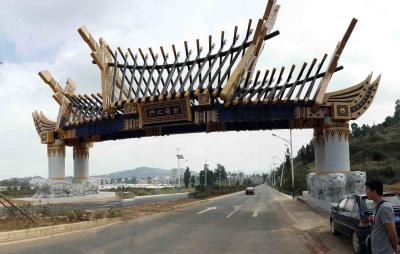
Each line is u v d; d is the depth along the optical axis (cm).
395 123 13112
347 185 2598
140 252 1250
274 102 2683
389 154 8506
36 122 4425
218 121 2847
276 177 16700
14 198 4562
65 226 1744
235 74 2731
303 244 1405
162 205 3244
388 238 606
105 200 4534
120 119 3347
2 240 1439
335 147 2678
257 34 2773
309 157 12875
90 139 4097
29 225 1673
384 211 610
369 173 6519
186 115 2886
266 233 1684
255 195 6288
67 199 4259
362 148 9450
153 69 3073
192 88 2838
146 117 3061
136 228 1844
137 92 3116
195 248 1327
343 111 2662
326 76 2630
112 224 2005
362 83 2706
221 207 3167
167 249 1305
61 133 4175
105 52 3394
